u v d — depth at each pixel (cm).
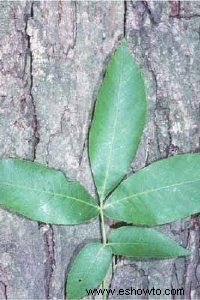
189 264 49
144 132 47
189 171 44
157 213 44
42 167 44
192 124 47
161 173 44
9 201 43
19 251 47
